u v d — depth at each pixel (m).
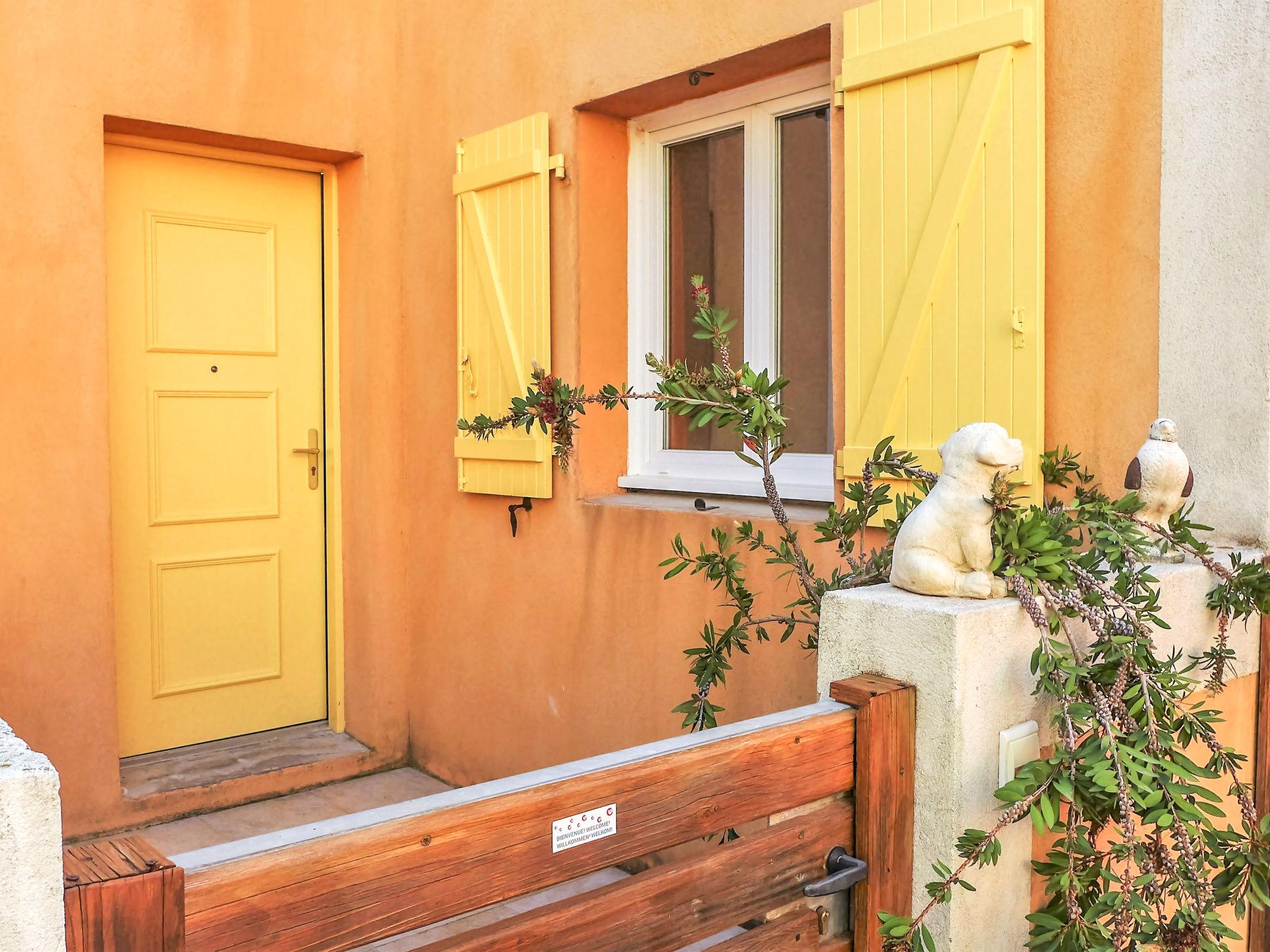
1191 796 1.63
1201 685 2.23
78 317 3.48
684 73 3.24
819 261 3.24
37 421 3.41
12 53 3.34
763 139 3.36
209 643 4.12
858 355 2.79
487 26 3.88
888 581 2.18
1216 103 2.21
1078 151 2.43
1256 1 2.14
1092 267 2.41
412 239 4.26
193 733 4.10
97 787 3.54
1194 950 1.53
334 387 4.36
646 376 3.74
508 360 3.78
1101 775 1.51
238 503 4.15
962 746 1.70
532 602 3.81
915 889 1.77
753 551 3.09
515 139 3.74
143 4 3.59
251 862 1.11
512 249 3.77
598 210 3.64
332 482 4.38
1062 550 1.78
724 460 3.51
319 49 4.04
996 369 2.50
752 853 1.61
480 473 3.94
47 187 3.41
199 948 1.07
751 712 3.12
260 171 4.16
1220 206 2.21
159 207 3.92
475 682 4.06
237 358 4.13
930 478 2.16
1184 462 2.13
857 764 1.73
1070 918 1.58
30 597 3.41
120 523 3.87
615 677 3.52
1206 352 2.25
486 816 1.30
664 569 3.34
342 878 1.17
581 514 3.61
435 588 4.23
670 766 1.50
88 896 0.99
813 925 1.70
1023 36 2.42
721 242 3.53
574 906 1.40
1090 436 2.43
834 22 2.85
